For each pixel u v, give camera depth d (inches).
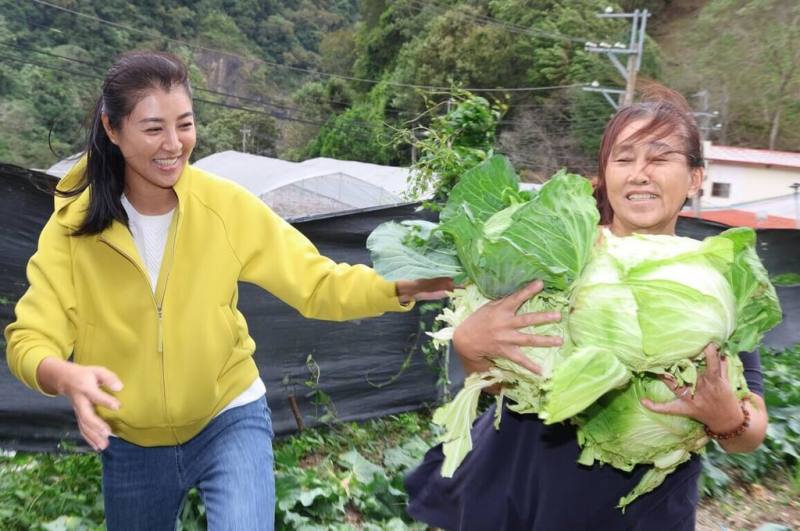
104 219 91.6
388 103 1659.7
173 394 94.9
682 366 68.9
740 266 71.2
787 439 222.4
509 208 73.9
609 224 88.6
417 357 225.6
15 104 1402.6
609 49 957.2
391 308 100.8
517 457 92.2
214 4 2603.3
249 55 2519.7
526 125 1446.9
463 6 1619.1
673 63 1604.3
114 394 95.0
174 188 94.4
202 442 99.2
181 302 95.0
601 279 69.7
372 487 170.9
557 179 69.4
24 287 163.3
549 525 88.4
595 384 66.8
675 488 85.7
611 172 82.5
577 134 1416.1
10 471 161.9
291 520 150.9
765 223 1015.6
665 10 1752.0
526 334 72.2
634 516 86.0
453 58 1529.3
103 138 91.4
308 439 203.6
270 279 101.4
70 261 94.2
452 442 83.4
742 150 1336.1
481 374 81.0
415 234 81.7
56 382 81.6
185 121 91.1
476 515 95.0
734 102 1571.1
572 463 87.0
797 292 339.9
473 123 224.8
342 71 2486.5
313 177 1101.7
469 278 80.7
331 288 101.1
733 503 195.9
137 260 92.7
